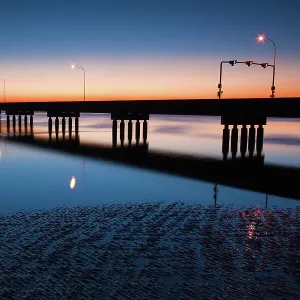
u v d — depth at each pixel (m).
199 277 10.48
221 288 9.88
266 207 18.23
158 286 9.91
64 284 9.88
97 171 29.08
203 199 19.80
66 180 25.25
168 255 11.97
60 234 13.67
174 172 28.97
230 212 17.22
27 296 9.21
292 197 20.47
